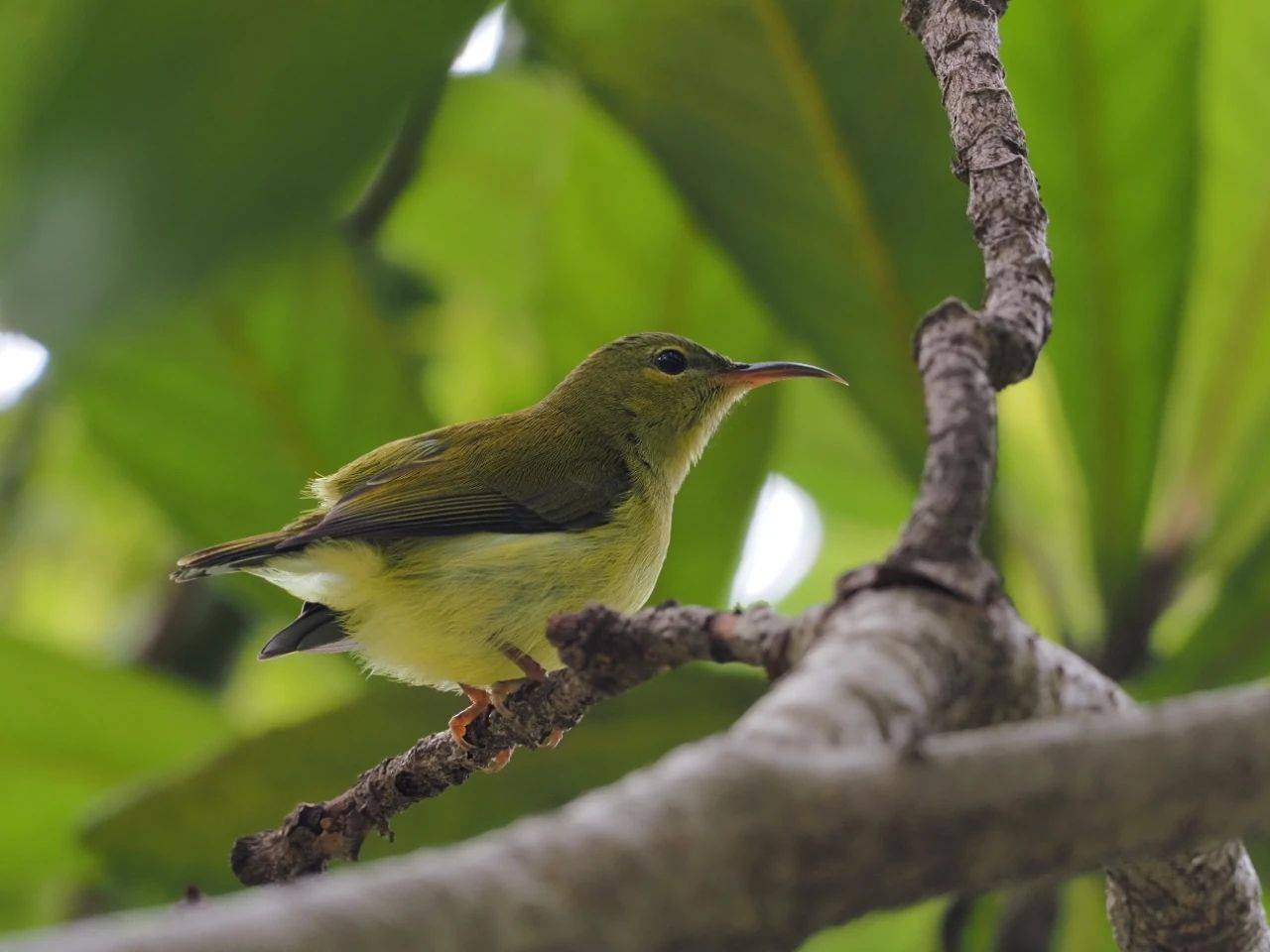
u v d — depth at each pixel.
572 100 10.80
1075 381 8.42
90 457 13.69
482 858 2.20
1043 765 2.51
